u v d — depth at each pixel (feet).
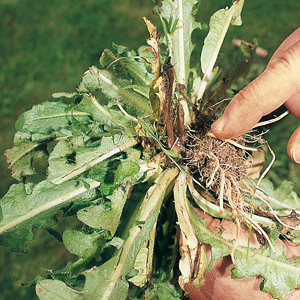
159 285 1.39
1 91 3.10
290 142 1.33
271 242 1.31
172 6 1.45
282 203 1.50
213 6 3.36
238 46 1.69
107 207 1.24
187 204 1.33
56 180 1.27
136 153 1.30
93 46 3.31
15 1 3.73
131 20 3.48
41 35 3.43
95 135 1.36
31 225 1.25
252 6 3.36
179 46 1.44
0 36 3.47
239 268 1.29
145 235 1.26
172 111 1.27
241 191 1.43
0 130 2.90
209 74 1.45
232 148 1.37
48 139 1.39
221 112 1.45
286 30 3.19
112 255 1.28
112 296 1.20
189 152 1.36
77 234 1.24
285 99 1.25
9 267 2.36
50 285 1.20
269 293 1.30
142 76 1.38
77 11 3.58
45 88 3.08
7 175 2.70
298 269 1.29
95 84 1.35
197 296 1.47
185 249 1.28
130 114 1.35
